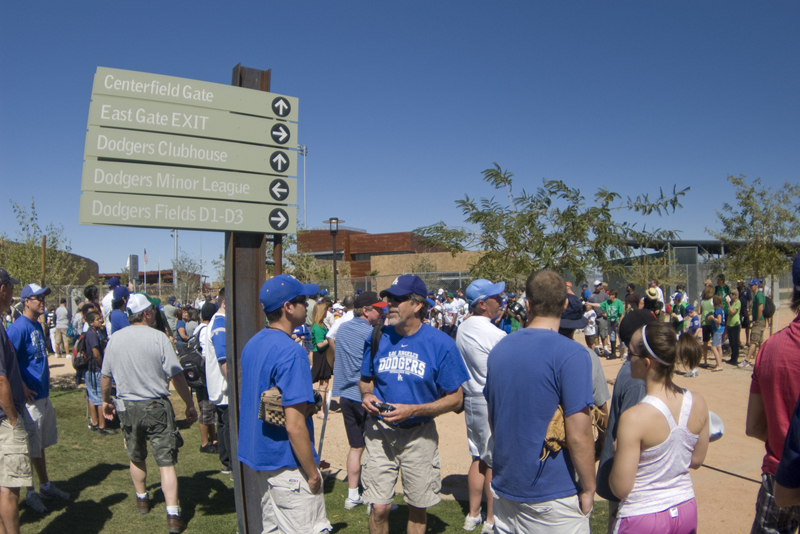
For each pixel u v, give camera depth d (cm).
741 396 923
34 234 1792
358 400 507
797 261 263
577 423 242
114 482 562
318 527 290
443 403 353
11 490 368
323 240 6344
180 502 513
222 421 581
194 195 367
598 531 425
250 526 358
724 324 1205
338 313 1466
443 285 3234
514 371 258
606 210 652
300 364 283
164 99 362
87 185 340
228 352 367
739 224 1661
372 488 366
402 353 360
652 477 239
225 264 376
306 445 279
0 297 382
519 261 680
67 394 1053
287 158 398
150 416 439
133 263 1212
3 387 360
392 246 6181
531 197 699
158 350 447
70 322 1797
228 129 379
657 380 245
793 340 257
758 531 276
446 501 523
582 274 674
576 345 253
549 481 249
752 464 593
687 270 1983
